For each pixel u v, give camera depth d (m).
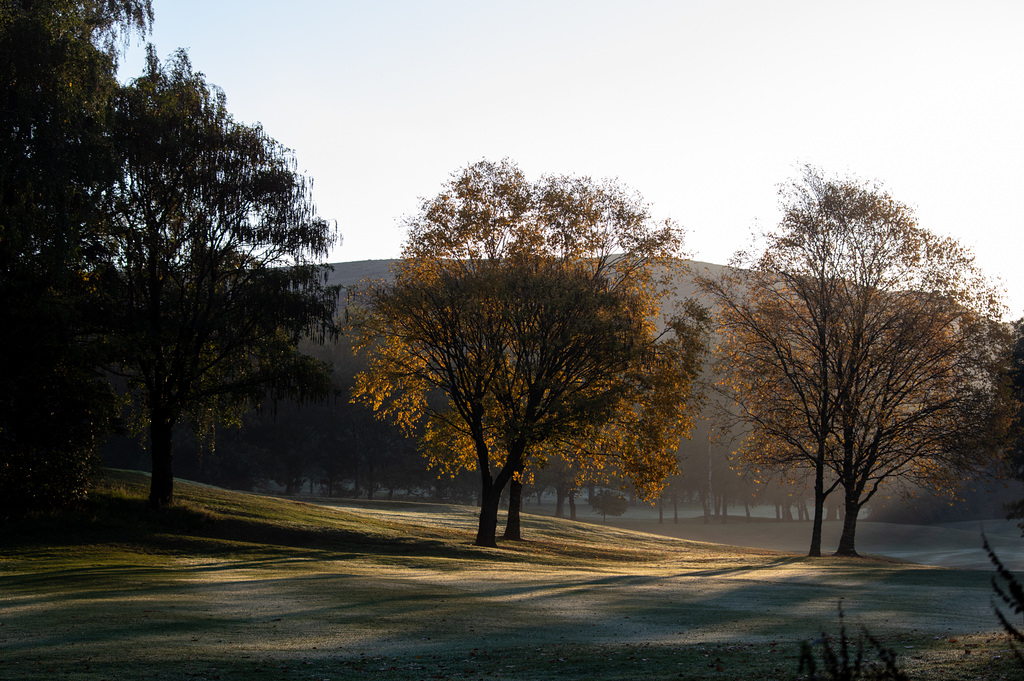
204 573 25.44
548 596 21.70
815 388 42.25
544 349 37.34
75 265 31.91
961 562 61.03
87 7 32.81
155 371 37.22
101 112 31.08
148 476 49.50
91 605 16.98
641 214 41.59
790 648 12.91
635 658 12.13
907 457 41.69
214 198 36.03
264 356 38.03
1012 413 39.94
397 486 97.69
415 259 41.38
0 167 27.48
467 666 11.59
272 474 98.44
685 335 39.59
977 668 10.12
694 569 35.66
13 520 33.22
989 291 40.44
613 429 42.91
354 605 18.61
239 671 10.84
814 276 42.34
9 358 30.80
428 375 42.50
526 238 40.50
